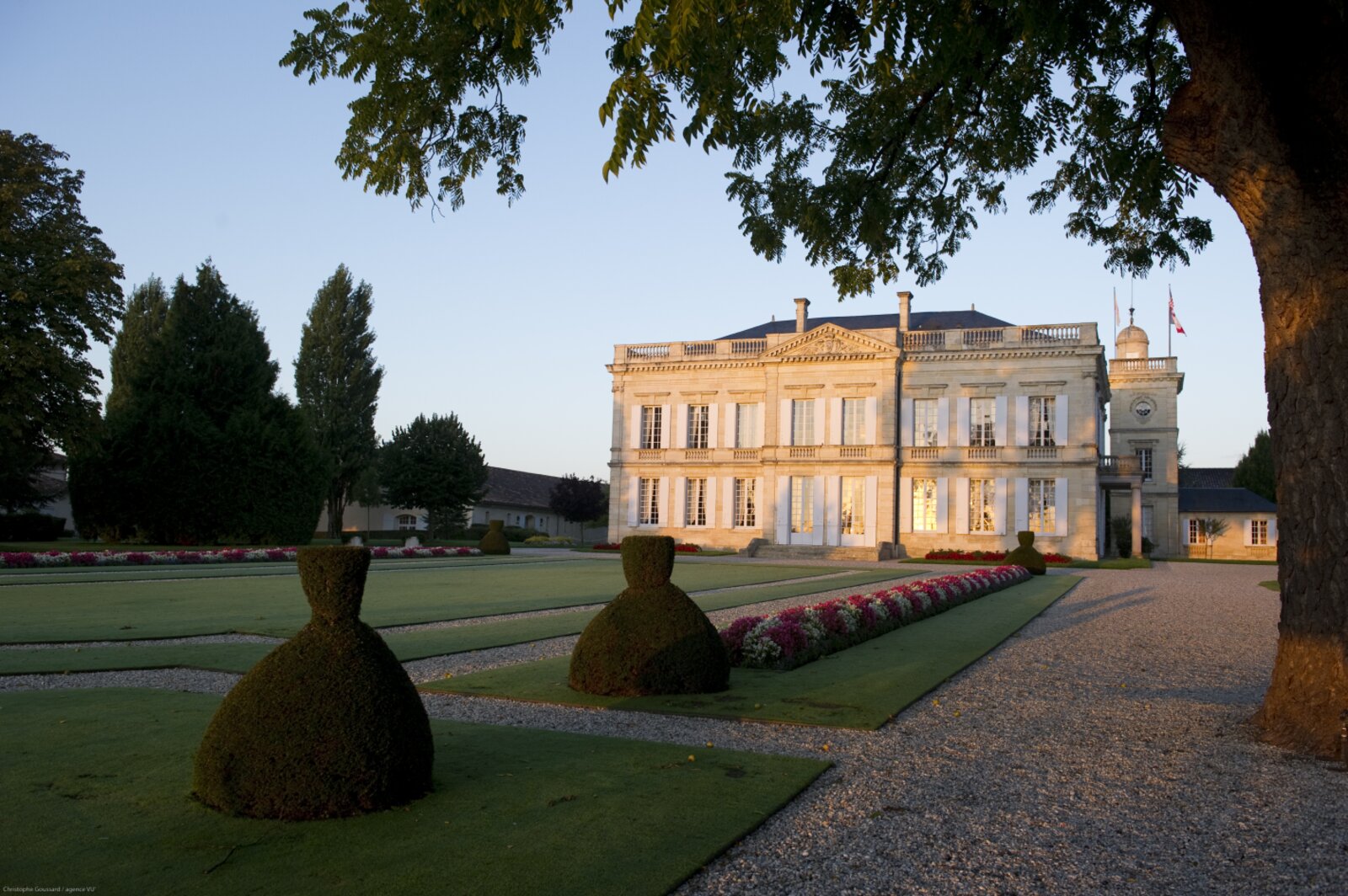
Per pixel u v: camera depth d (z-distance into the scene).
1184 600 23.53
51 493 51.69
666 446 54.88
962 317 54.72
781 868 4.92
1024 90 12.17
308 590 5.88
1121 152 12.02
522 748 7.22
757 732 8.13
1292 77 7.51
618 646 9.66
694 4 6.72
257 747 5.44
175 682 10.05
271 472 44.38
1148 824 5.78
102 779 6.14
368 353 61.44
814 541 50.47
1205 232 13.06
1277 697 8.14
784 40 9.23
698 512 53.97
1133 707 9.51
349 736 5.50
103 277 36.03
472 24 9.65
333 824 5.32
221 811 5.47
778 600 21.58
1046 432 47.75
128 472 40.69
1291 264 7.87
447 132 11.37
